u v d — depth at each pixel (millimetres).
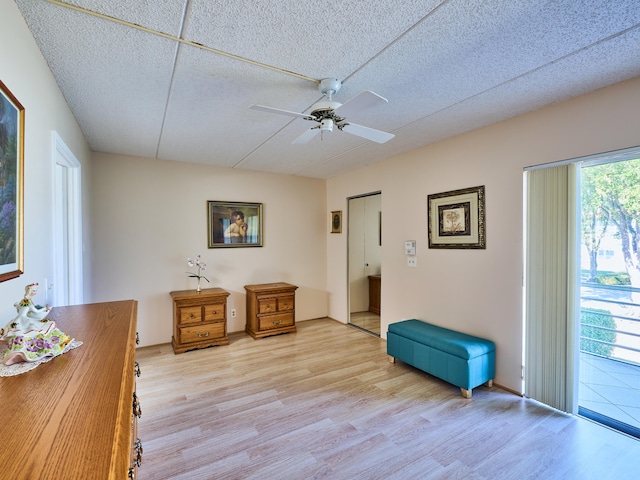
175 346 3537
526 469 1746
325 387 2701
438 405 2406
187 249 3967
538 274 2408
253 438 2010
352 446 1938
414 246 3482
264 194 4543
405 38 1556
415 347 2924
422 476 1695
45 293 1619
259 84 2004
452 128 2797
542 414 2279
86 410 660
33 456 514
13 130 1171
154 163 3771
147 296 3727
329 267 5059
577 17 1402
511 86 2045
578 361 2236
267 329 4105
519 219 2520
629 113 1943
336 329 4457
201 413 2291
